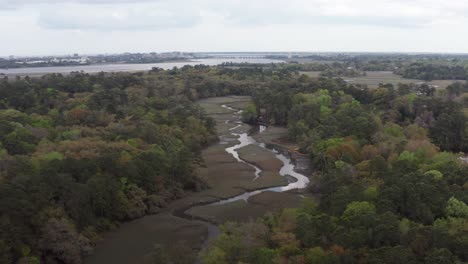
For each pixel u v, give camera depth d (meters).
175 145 138.50
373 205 80.81
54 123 149.88
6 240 74.50
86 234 90.56
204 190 123.06
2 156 108.38
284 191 121.50
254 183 127.75
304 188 122.62
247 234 79.12
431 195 81.75
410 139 142.75
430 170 99.81
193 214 106.88
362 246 68.00
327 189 104.06
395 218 73.62
